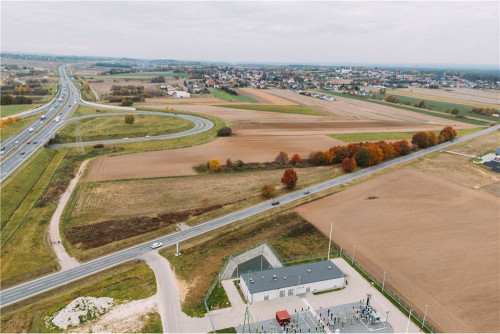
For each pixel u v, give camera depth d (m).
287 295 71.94
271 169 148.62
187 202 113.88
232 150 171.25
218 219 103.81
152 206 110.25
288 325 63.72
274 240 93.31
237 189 125.75
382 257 85.12
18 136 177.62
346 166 147.75
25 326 62.12
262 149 174.88
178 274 78.19
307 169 151.12
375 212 108.88
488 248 88.19
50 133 183.75
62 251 86.38
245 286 71.75
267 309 68.06
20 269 78.56
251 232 96.62
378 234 95.75
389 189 128.12
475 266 80.75
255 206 112.75
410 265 81.69
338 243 91.62
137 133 196.38
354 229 98.50
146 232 95.75
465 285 74.31
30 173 130.50
